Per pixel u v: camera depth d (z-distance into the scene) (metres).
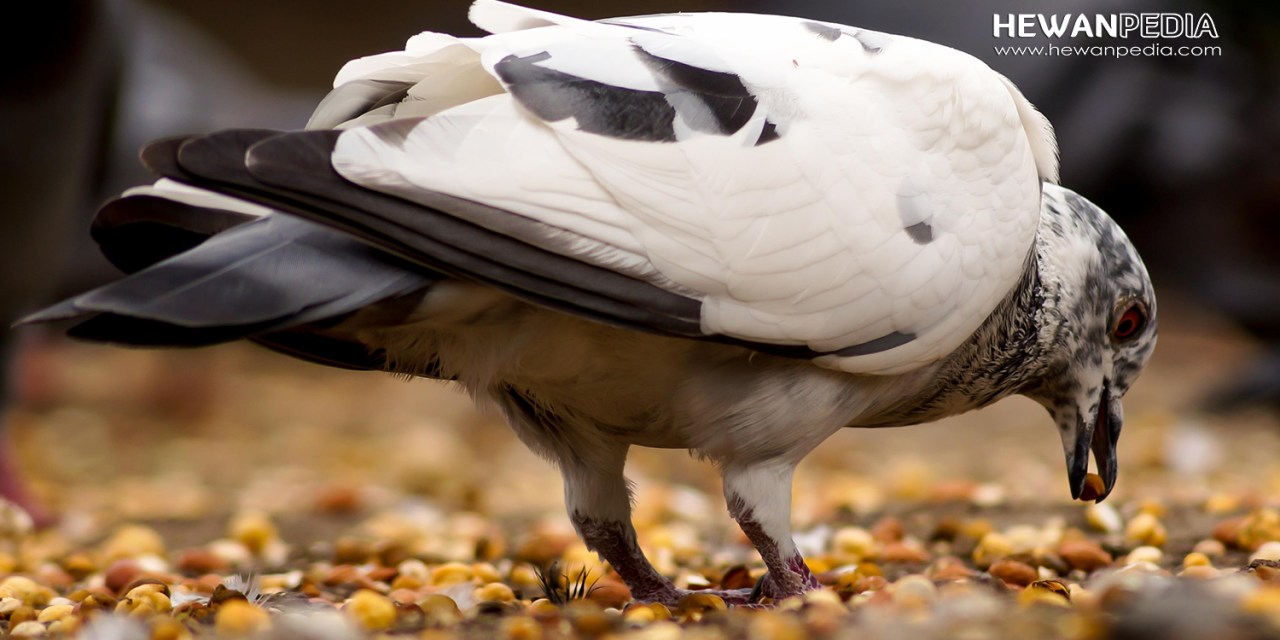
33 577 8.25
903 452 17.14
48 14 10.92
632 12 30.59
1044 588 6.15
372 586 7.61
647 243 5.49
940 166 6.02
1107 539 8.53
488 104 5.51
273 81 33.62
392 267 5.39
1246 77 18.56
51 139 11.27
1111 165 18.59
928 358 6.21
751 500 6.30
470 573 7.79
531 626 5.59
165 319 4.96
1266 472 13.58
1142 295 7.34
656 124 5.59
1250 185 18.33
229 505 12.76
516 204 5.33
